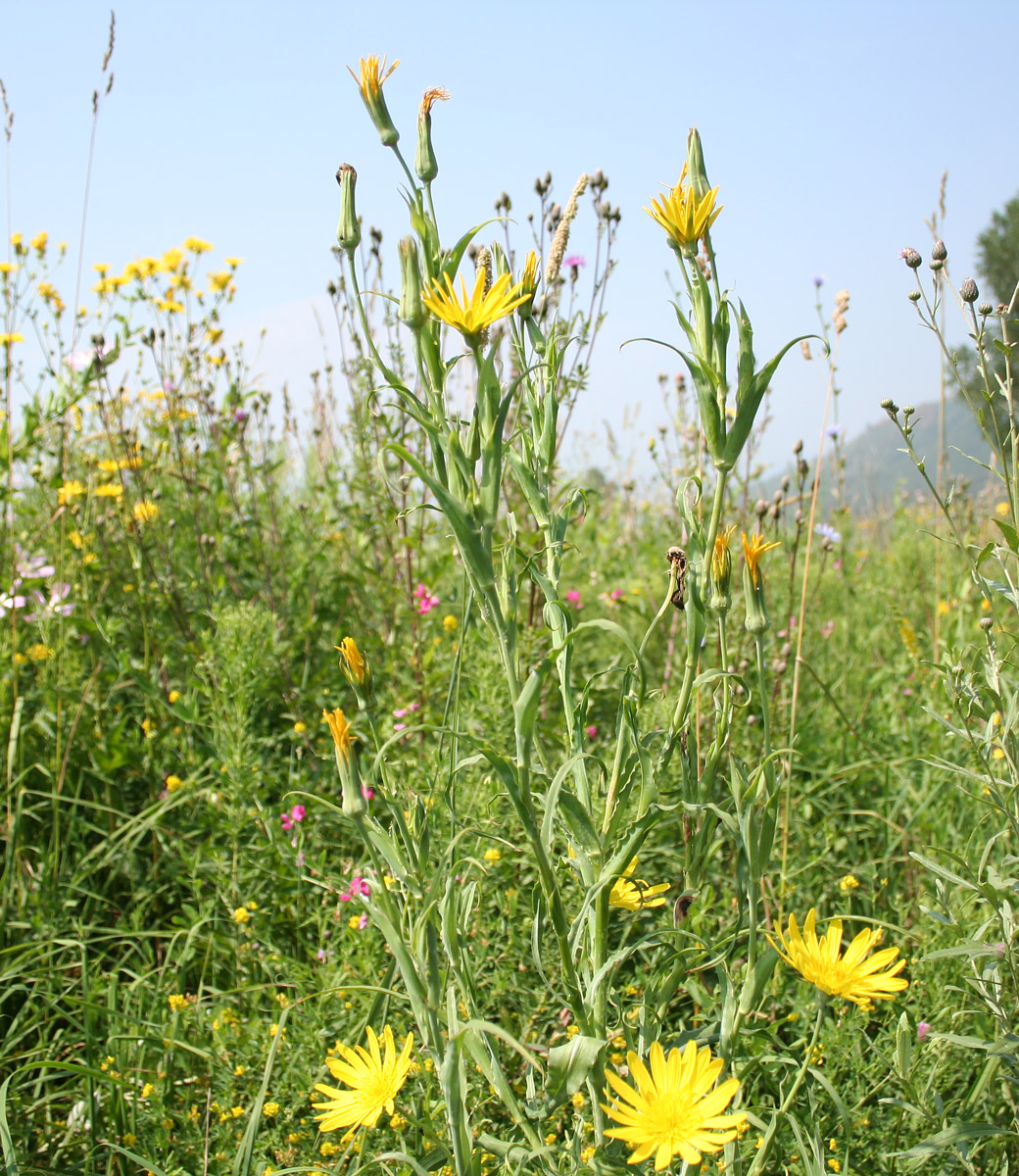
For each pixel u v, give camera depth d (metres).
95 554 4.62
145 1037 2.22
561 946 1.45
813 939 1.48
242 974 2.62
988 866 2.02
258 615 3.75
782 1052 1.84
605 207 3.62
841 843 2.94
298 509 5.15
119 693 4.10
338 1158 1.99
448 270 1.41
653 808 1.50
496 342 1.41
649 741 1.61
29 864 3.10
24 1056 2.28
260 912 2.75
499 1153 1.48
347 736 1.43
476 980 2.30
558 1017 2.32
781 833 2.91
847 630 4.76
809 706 3.84
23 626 4.16
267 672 3.57
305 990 2.38
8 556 4.34
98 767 3.43
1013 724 1.88
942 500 2.00
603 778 2.33
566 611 1.61
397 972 2.21
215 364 5.19
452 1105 1.33
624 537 6.04
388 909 1.43
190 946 2.67
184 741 3.60
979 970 1.94
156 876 3.14
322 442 5.80
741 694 3.23
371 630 4.15
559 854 2.49
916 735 3.55
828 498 5.05
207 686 3.38
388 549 4.42
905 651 4.51
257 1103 1.88
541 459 1.71
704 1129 1.30
